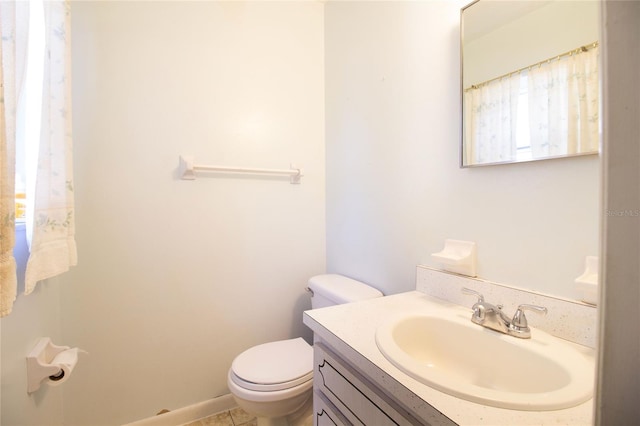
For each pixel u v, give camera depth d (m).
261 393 1.06
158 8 1.38
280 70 1.68
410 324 0.86
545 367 0.64
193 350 1.46
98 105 1.26
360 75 1.49
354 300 1.25
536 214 0.80
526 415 0.46
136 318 1.34
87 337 1.25
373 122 1.41
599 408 0.29
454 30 1.00
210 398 1.50
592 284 0.63
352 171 1.57
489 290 0.89
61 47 0.94
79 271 1.23
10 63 0.59
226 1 1.53
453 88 1.01
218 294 1.52
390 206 1.31
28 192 0.76
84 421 1.25
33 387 0.87
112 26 1.29
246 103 1.58
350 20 1.56
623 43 0.30
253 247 1.61
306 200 1.76
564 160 0.74
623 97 0.30
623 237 0.30
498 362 0.73
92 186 1.25
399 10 1.24
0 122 0.52
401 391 0.55
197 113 1.46
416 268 1.16
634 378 0.30
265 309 1.65
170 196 1.40
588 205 0.70
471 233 0.97
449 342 0.84
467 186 0.97
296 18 1.73
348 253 1.61
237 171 1.55
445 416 0.47
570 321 0.71
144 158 1.35
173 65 1.41
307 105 1.77
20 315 0.83
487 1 0.90
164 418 1.39
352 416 0.71
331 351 0.82
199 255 1.47
